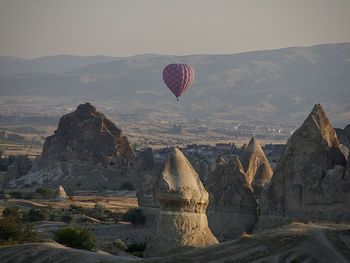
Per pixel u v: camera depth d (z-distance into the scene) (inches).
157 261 3304.6
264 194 5423.2
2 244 4845.0
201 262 3203.7
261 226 5374.0
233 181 5880.9
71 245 5039.4
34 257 3895.2
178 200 3582.7
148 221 7135.8
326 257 3068.4
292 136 5354.3
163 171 3639.3
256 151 6486.2
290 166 5280.5
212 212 5880.9
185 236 3567.9
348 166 5022.1
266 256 3134.8
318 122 5260.8
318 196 5103.3
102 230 6998.0
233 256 3186.5
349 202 4972.9
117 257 3745.1
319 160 5182.1
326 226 3464.6
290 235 3243.1
